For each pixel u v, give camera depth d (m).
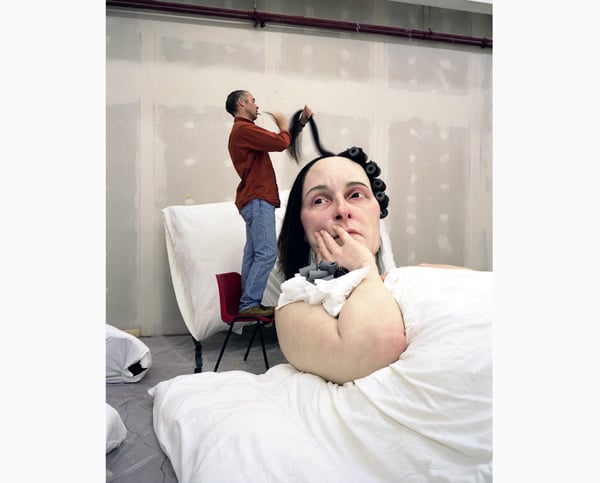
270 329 3.88
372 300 2.38
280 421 2.03
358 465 1.82
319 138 4.23
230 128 4.04
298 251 3.79
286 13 4.16
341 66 4.29
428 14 4.53
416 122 4.50
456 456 1.75
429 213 4.54
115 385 3.02
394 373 1.99
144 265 3.89
